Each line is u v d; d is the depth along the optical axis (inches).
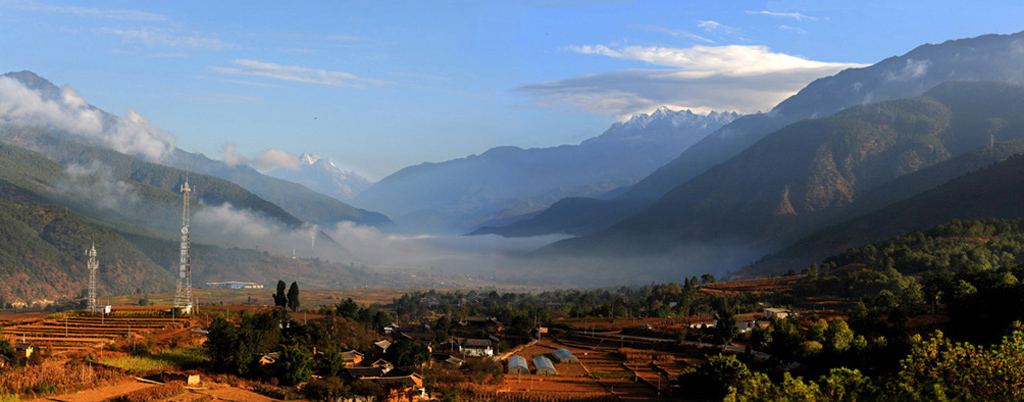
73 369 3695.9
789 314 6018.7
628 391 4037.9
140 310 6043.3
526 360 5177.2
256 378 3905.0
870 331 4682.6
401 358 4542.3
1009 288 4128.9
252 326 4527.6
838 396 2235.5
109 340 4591.5
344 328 5472.4
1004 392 2059.5
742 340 5442.9
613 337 6186.0
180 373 3821.4
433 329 6993.1
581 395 3917.3
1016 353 2116.1
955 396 2073.1
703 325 5999.0
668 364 4913.9
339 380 3811.5
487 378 4308.6
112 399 3240.7
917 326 4640.8
